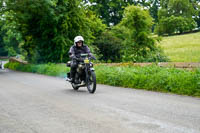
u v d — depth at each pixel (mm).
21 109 6211
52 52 22922
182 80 8609
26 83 12508
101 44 24422
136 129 4320
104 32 25469
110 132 4195
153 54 22000
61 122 4891
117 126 4527
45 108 6242
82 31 22734
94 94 8508
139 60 21625
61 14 21078
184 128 4332
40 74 18922
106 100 7230
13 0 21547
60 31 22094
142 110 5797
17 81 13680
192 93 8055
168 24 69062
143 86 9852
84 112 5695
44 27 22859
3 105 6789
